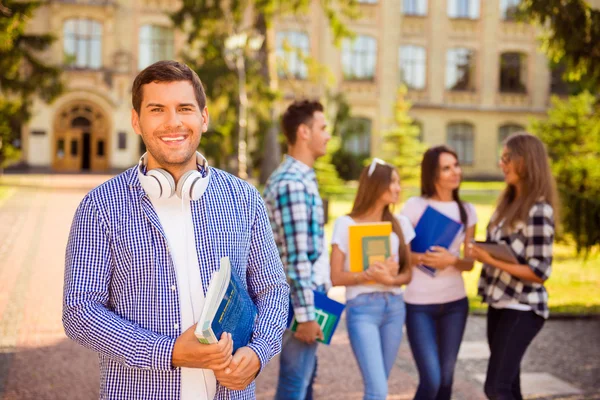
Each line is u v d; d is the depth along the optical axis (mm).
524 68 41875
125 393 2006
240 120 20469
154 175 1984
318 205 3467
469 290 9609
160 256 2004
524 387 5215
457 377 5480
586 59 7402
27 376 5262
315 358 3967
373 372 3498
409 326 3877
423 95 40656
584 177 11375
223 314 1869
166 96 2000
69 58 35812
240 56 20438
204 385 2029
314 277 3420
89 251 1980
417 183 25844
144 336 1904
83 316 1916
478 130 41500
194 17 20188
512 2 41406
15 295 8242
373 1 39344
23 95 20062
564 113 15922
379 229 3719
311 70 22062
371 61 39562
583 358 6066
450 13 40719
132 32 36250
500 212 3836
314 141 3549
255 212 2217
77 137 36406
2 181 27031
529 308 3570
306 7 20562
